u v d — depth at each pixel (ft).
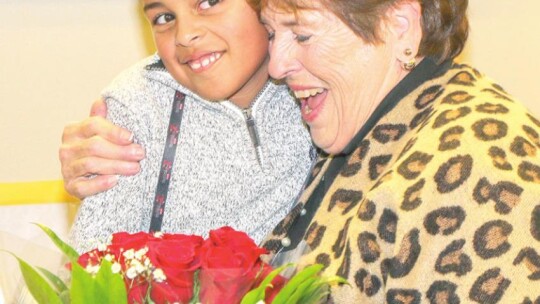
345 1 5.31
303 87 5.68
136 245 4.62
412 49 5.48
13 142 9.51
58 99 9.52
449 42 5.61
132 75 6.79
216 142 6.52
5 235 4.83
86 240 6.29
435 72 5.56
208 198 6.43
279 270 4.37
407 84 5.50
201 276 4.43
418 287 4.61
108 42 9.48
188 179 6.45
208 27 6.08
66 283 4.54
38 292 4.31
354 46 5.43
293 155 6.53
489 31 9.58
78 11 9.41
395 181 4.94
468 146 4.83
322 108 5.71
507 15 9.55
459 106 5.18
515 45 9.61
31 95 9.48
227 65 6.16
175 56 6.26
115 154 6.43
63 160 6.61
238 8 6.10
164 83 6.57
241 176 6.46
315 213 5.76
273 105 6.58
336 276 4.81
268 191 6.48
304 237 5.48
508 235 4.53
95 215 6.39
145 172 6.46
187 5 6.08
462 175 4.71
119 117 6.59
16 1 9.31
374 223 4.91
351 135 5.65
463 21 5.65
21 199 8.95
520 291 4.43
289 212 6.17
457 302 4.50
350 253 4.93
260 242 6.30
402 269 4.69
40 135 9.53
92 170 6.44
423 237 4.68
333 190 5.58
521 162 4.75
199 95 6.41
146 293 4.40
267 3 5.54
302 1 5.38
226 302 4.42
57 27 9.41
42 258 4.78
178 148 6.50
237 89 6.29
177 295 4.39
